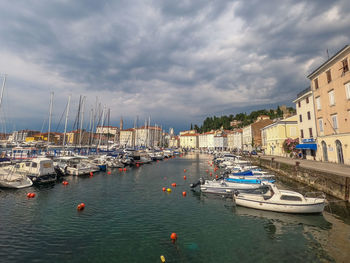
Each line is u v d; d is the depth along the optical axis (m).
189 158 89.69
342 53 27.81
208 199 21.45
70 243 11.91
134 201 20.64
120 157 52.75
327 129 32.31
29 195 21.62
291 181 28.34
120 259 10.31
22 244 11.70
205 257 10.49
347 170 22.08
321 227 13.79
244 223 14.87
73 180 31.77
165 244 11.85
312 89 36.72
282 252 10.87
